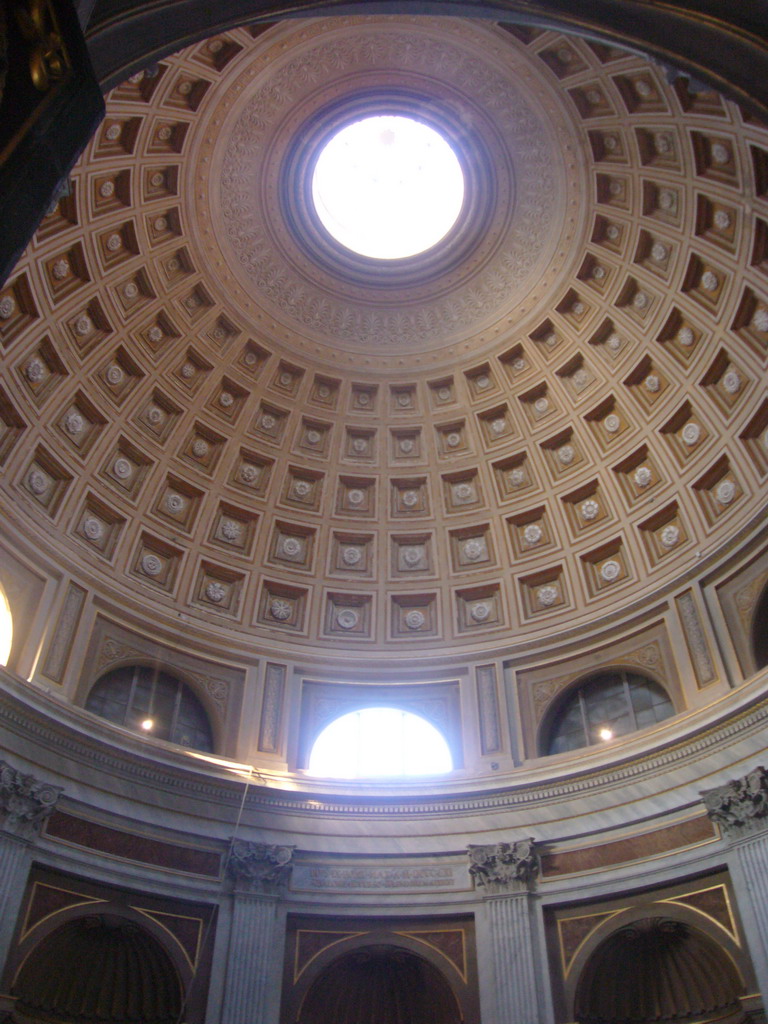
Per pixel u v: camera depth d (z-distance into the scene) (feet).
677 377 68.13
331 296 78.54
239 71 64.23
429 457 80.28
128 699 63.77
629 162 65.00
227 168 69.77
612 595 69.82
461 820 62.39
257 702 68.18
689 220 62.90
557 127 67.00
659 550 68.80
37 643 58.34
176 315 72.13
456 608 75.41
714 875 52.70
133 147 62.34
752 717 55.01
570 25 23.95
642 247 67.41
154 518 71.36
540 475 76.79
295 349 78.07
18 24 18.48
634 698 65.00
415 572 77.71
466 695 70.18
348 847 61.26
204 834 58.70
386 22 64.18
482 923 57.11
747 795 51.83
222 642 70.03
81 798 54.54
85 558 65.10
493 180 73.00
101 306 66.54
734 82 21.42
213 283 73.20
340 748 68.69
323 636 74.28
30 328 61.62
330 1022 56.95
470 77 67.56
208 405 75.46
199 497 74.74
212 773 61.00
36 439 63.31
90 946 53.57
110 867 53.78
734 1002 50.70
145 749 59.16
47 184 19.42
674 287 66.18
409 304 79.30
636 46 23.09
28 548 60.75
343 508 79.56
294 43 64.18
